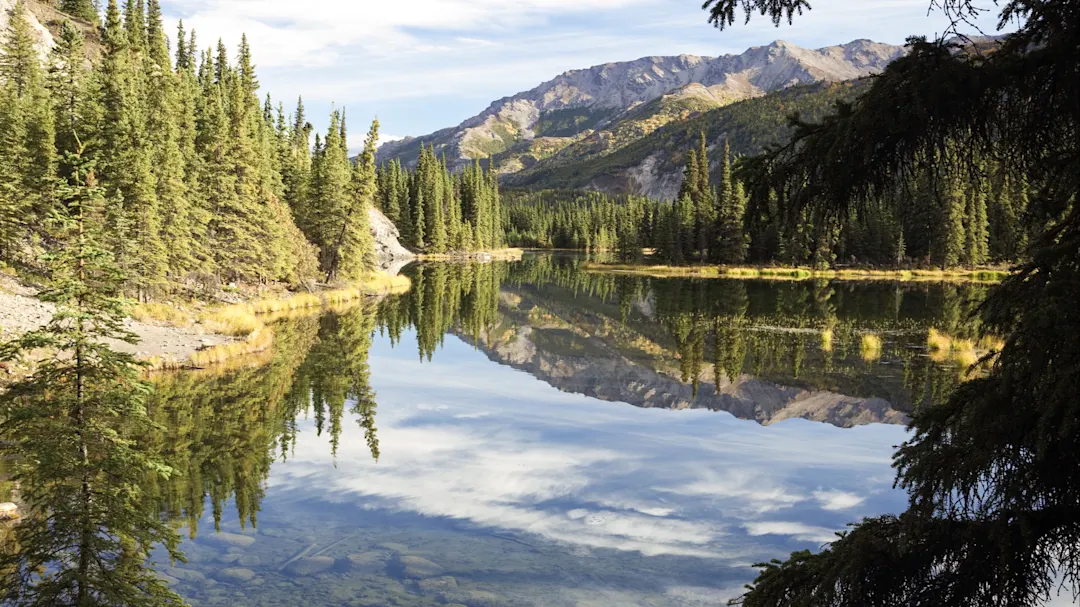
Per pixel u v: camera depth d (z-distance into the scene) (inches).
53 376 418.9
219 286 2199.8
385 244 4773.6
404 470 790.5
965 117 176.4
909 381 1238.9
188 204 2023.9
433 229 5777.6
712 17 227.8
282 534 609.0
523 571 540.7
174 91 2304.4
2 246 1595.7
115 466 418.0
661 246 4559.5
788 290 2933.1
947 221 3590.1
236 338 1574.8
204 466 787.4
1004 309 170.4
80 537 405.7
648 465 818.8
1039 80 167.2
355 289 2832.2
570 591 506.3
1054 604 282.0
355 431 954.7
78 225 438.0
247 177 2361.0
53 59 2775.6
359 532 616.4
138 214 1659.7
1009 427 163.9
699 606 486.3
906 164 189.2
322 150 3166.8
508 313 2488.9
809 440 925.2
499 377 1376.7
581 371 1434.5
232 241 2282.2
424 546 586.9
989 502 179.6
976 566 171.3
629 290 3147.1
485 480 759.7
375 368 1424.7
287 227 2628.0
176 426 939.3
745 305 2421.3
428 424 1004.6
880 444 903.7
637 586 515.8
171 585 506.6
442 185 5999.0
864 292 2778.1
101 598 392.5
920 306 2273.6
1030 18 170.2
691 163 5113.2
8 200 1609.3
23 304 1343.5
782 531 616.1
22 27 2881.4
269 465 799.1
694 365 1481.3
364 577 526.3
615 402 1166.3
